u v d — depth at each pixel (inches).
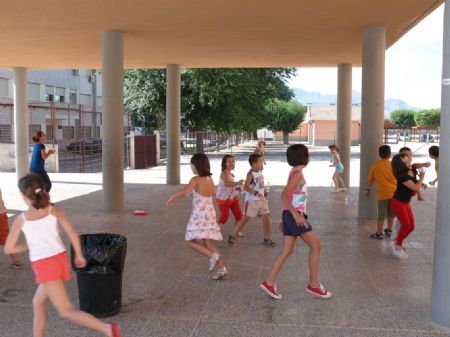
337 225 397.7
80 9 378.0
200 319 199.8
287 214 219.8
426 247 323.3
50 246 162.7
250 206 320.8
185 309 210.8
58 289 162.6
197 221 247.9
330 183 701.9
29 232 161.8
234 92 1195.9
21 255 295.6
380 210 345.4
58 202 514.9
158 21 415.8
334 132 2498.8
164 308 211.9
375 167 346.0
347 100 653.3
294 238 221.9
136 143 1015.0
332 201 529.0
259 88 1242.6
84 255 199.0
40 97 1769.2
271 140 3117.6
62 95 1930.4
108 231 372.8
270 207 490.3
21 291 233.0
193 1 354.3
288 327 191.6
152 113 1357.0
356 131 2389.3
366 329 189.5
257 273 264.8
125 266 277.3
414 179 293.1
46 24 428.5
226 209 348.2
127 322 196.4
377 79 422.0
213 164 1111.6
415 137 2684.5
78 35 476.1
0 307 212.5
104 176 455.5
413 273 264.8
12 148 933.2
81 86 2081.7
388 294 230.7
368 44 425.1
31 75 1713.8
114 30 446.3
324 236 355.9
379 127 422.0
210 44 519.8
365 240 343.3
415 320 198.5
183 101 1210.0
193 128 1363.2
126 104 1312.7
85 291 200.4
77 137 1951.3
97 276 198.7
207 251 250.1
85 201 522.0
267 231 327.0
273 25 428.1
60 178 772.6
